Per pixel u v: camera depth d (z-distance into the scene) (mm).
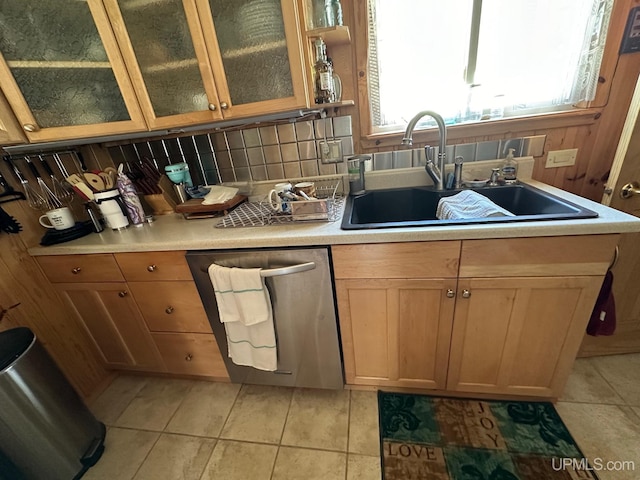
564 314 960
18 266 1216
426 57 1301
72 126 1115
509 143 1329
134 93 1100
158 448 1203
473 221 911
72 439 1108
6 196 1187
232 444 1185
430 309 1043
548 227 831
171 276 1168
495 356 1088
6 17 982
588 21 1125
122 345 1435
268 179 1543
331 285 1055
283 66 1034
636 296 1232
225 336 1270
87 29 1022
